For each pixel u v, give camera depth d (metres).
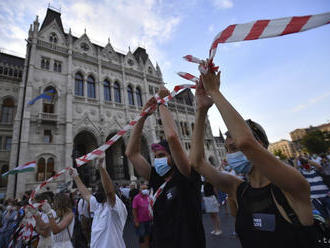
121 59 30.89
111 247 3.16
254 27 1.01
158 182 2.14
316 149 56.53
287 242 1.01
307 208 0.98
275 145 141.88
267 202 1.17
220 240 6.17
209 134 40.44
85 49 27.27
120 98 28.22
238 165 1.44
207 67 1.19
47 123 19.69
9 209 8.50
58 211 3.59
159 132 30.41
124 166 25.97
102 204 3.56
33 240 4.38
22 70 24.05
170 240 1.64
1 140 20.78
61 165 19.17
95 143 23.92
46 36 23.73
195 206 1.72
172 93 1.89
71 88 22.55
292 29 0.90
